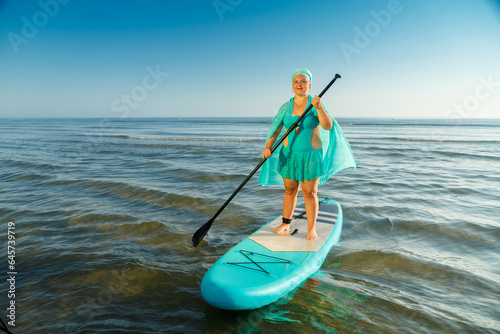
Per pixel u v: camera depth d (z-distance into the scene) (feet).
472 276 10.25
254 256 10.00
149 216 17.01
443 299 9.02
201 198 20.49
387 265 11.16
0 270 10.91
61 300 9.07
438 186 24.13
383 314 8.30
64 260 11.66
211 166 35.32
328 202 16.05
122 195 21.67
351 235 13.97
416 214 16.72
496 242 12.96
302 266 9.55
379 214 16.80
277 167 11.31
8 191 22.88
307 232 11.43
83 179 26.81
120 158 43.21
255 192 22.35
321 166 10.56
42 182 26.00
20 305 8.82
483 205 18.53
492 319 8.07
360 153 49.39
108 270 10.87
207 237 14.08
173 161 39.91
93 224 15.72
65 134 114.62
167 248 12.87
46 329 7.79
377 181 26.22
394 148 57.52
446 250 12.33
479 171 31.42
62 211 17.83
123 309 8.64
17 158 42.22
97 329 7.79
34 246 12.99
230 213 17.48
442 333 7.56
